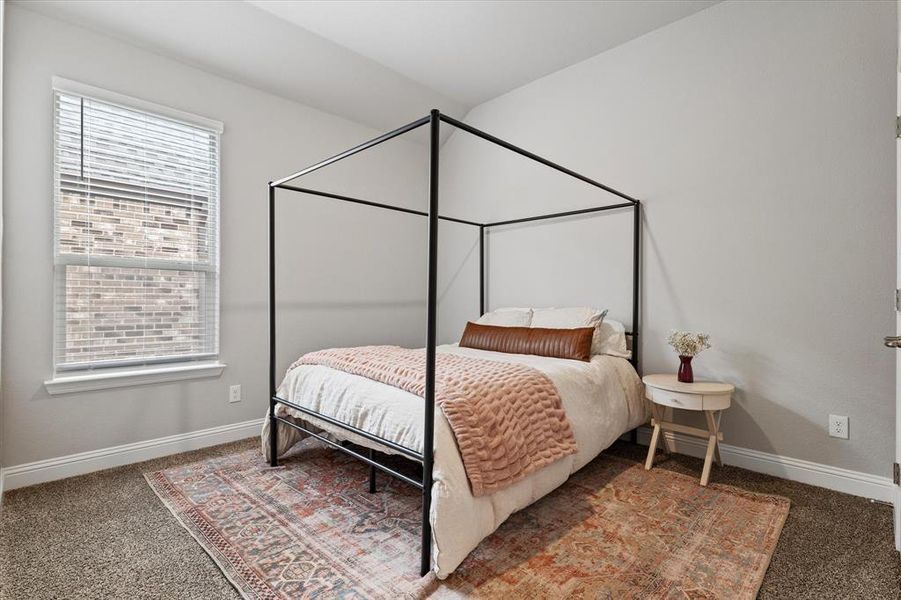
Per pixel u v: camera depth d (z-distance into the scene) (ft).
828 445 7.44
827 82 7.43
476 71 11.18
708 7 8.75
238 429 9.96
